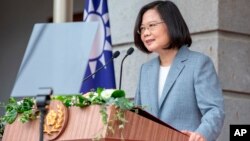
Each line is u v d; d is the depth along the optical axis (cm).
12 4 1677
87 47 530
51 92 519
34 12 1634
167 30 735
